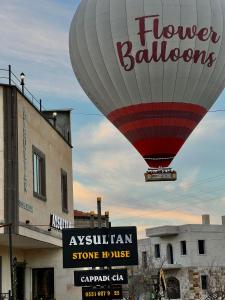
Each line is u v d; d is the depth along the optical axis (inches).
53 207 1220.5
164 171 1219.9
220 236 2539.4
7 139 972.6
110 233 810.2
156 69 1136.8
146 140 1203.2
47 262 1316.4
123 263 804.0
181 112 1178.6
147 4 1130.0
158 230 2566.4
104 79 1184.8
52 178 1233.4
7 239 1039.6
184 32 1125.1
